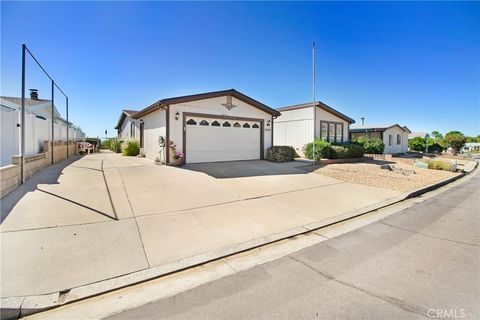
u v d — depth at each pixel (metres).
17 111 8.69
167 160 10.74
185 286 2.77
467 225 4.84
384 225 4.87
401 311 2.31
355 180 9.27
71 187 6.45
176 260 3.28
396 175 10.55
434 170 13.04
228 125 12.71
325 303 2.43
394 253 3.58
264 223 4.76
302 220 5.02
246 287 2.73
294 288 2.70
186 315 2.27
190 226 4.45
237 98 12.97
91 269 2.97
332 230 4.61
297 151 17.94
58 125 13.57
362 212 5.66
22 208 4.80
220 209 5.43
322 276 2.96
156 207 5.32
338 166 12.54
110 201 5.52
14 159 6.55
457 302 2.44
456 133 38.53
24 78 6.61
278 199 6.38
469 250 3.68
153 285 2.78
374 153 21.25
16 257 3.14
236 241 3.93
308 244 3.95
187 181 7.74
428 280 2.85
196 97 11.40
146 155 14.31
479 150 46.25
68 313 2.31
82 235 3.85
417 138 35.34
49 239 3.65
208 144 12.05
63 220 4.36
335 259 3.41
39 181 6.98
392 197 7.04
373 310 2.32
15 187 6.16
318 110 17.25
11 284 2.62
